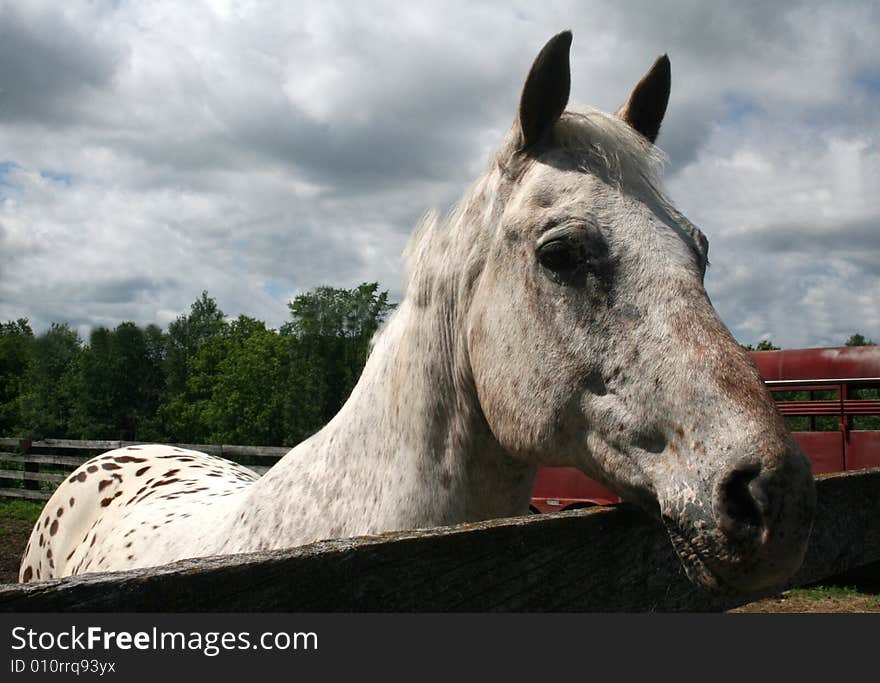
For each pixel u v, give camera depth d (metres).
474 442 2.06
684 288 1.59
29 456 12.54
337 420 2.37
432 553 1.06
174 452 3.93
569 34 1.82
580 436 1.72
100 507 3.47
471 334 2.00
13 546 8.26
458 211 2.18
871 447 6.05
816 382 6.38
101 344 53.25
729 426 1.38
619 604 1.36
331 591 0.95
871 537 2.20
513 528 1.18
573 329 1.70
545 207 1.79
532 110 1.88
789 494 1.28
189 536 2.59
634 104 2.18
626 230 1.68
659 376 1.52
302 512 2.23
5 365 53.06
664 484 1.46
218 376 48.47
